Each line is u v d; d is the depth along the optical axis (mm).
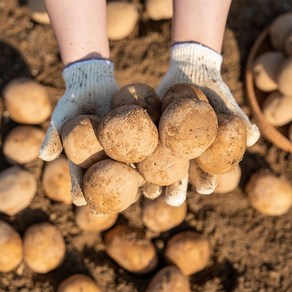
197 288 1162
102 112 872
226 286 1188
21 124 1217
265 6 1313
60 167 1130
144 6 1292
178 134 715
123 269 1161
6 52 1287
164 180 752
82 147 763
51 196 1162
